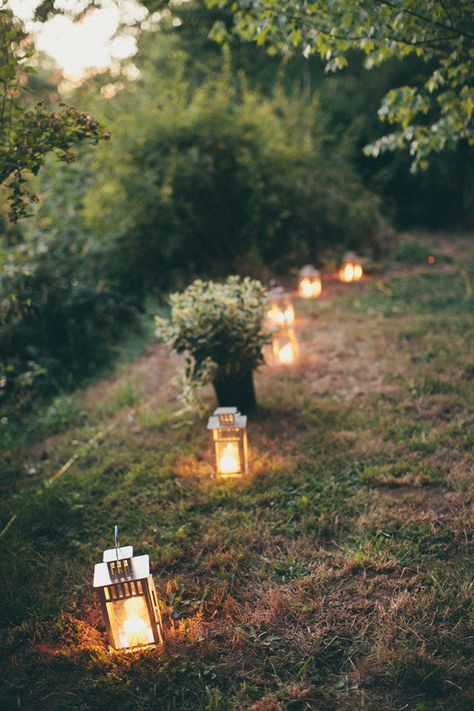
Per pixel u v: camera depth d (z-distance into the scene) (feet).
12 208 12.20
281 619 10.82
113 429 19.52
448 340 23.40
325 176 40.98
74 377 24.25
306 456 16.25
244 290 18.24
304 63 50.39
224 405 18.80
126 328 28.40
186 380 17.67
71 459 17.70
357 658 9.89
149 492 15.33
